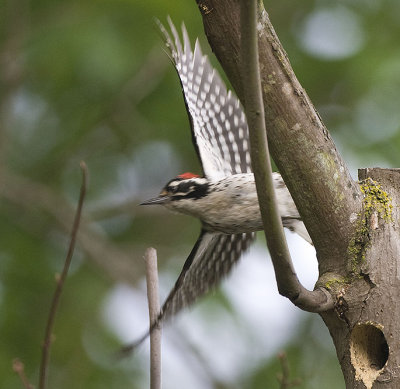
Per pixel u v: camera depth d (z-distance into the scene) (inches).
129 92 542.6
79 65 522.3
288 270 242.1
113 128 579.2
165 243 583.8
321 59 560.7
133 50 528.7
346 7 578.6
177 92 552.4
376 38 562.9
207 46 525.7
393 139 529.3
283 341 538.6
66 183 584.7
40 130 582.9
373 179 279.0
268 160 234.2
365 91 538.6
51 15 543.2
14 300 536.1
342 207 267.0
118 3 523.2
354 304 259.0
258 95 231.5
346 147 537.6
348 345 259.6
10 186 566.3
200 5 261.0
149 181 585.0
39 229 572.1
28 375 515.5
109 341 530.3
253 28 228.8
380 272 260.1
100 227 581.9
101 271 561.0
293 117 263.0
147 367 526.6
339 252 267.0
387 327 253.6
